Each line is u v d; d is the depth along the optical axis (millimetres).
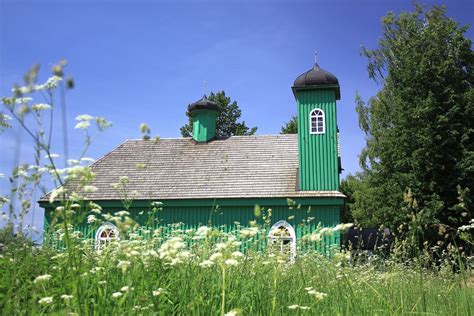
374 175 27328
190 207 22844
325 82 23250
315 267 6121
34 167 3584
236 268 4863
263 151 25422
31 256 4535
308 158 22953
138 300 3473
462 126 24703
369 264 8273
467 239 5246
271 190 22531
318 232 3598
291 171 23688
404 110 26188
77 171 3291
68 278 3977
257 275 4871
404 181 24109
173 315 3654
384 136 29344
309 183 22547
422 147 24484
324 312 4133
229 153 25719
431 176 24375
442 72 25719
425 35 27391
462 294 4496
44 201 20953
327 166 22656
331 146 22906
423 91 26078
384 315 4109
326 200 21359
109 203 22938
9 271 4102
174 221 22734
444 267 6410
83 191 3730
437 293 5191
